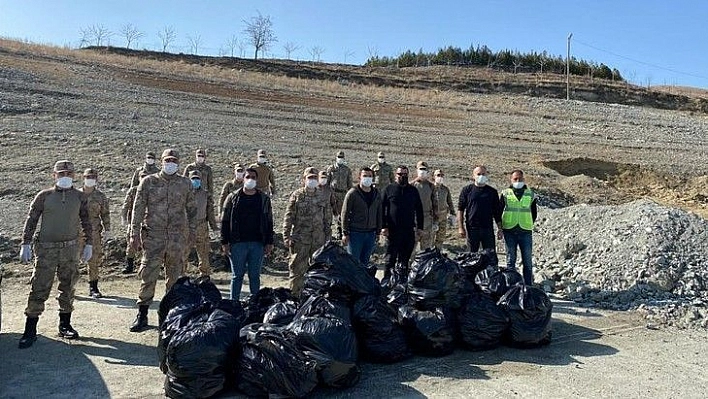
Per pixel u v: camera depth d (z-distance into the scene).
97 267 8.52
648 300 8.45
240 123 23.05
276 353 5.09
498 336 6.51
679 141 31.44
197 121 22.20
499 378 5.74
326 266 6.44
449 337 6.34
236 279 7.55
